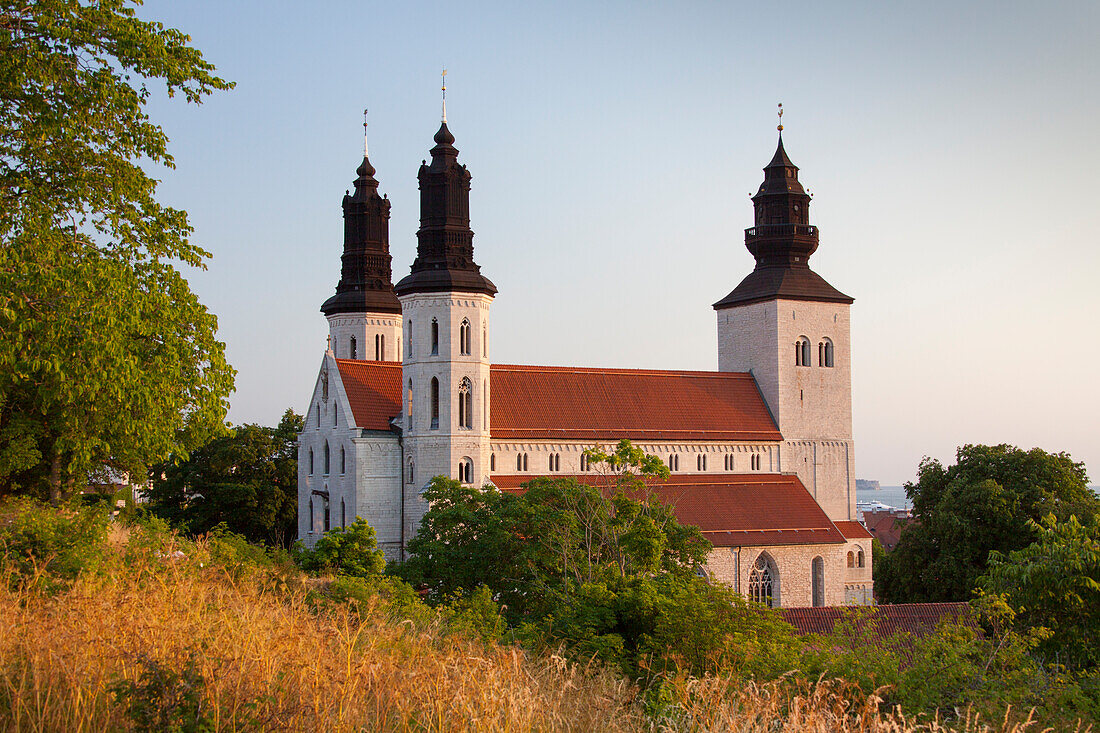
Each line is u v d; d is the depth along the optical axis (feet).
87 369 124.57
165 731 52.31
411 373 322.55
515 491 320.70
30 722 54.39
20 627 66.49
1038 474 330.95
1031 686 90.38
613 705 72.79
